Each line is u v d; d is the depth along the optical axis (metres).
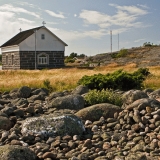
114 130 7.27
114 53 76.56
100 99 10.18
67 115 7.04
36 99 12.20
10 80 19.72
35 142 6.40
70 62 69.81
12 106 10.23
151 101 8.09
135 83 15.72
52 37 44.97
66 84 17.84
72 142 6.23
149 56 66.88
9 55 46.53
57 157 5.52
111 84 15.10
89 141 6.14
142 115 7.56
